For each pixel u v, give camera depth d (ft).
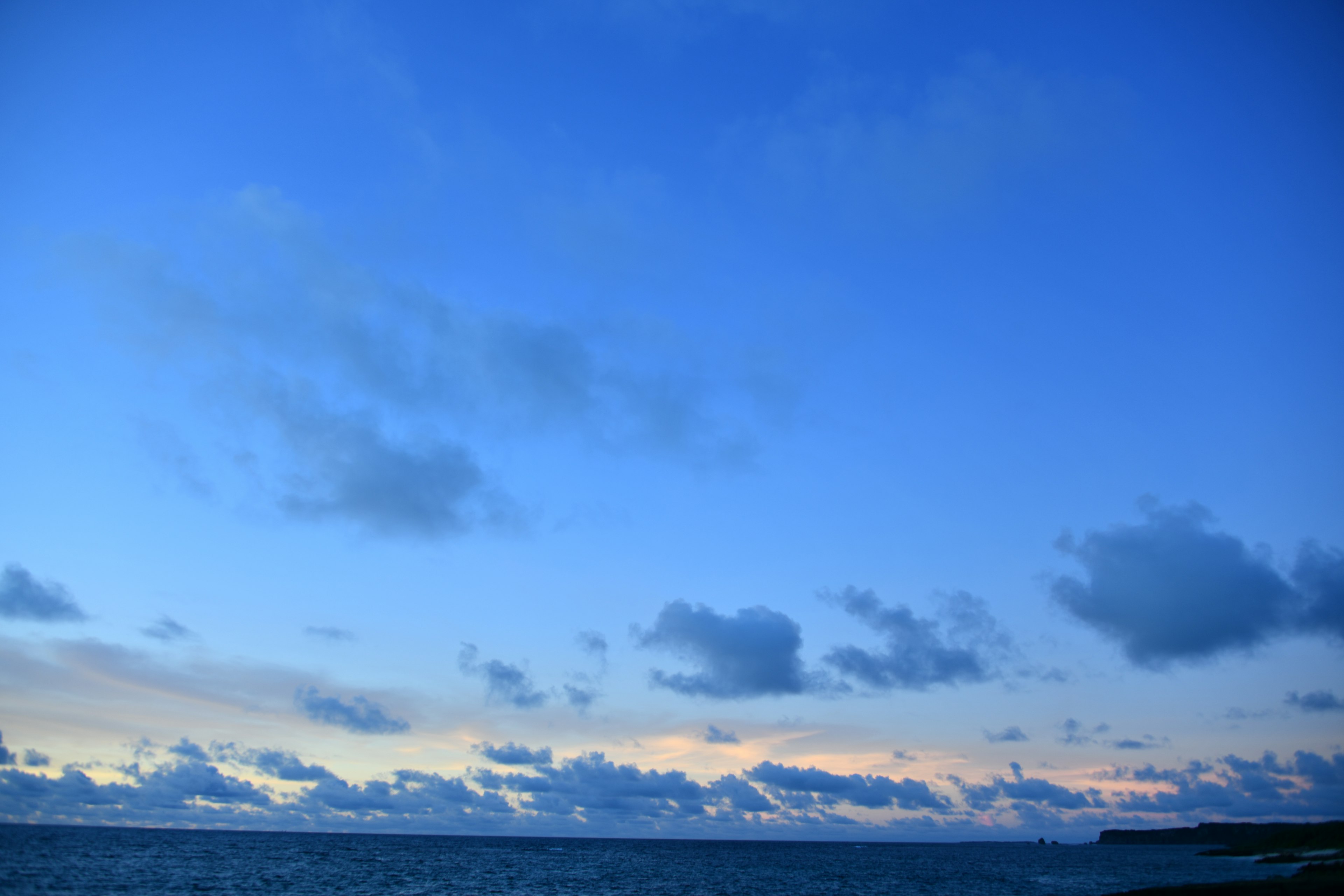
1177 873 503.20
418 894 358.23
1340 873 341.00
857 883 472.85
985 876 546.26
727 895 389.19
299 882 394.73
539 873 510.99
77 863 422.41
